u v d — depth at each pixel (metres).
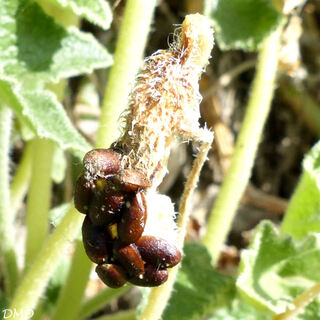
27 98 0.09
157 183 0.07
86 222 0.07
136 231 0.06
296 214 0.10
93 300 0.12
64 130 0.09
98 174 0.06
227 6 0.11
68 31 0.10
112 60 0.10
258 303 0.09
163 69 0.07
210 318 0.11
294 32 0.13
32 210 0.11
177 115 0.07
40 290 0.09
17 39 0.10
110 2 0.13
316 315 0.10
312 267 0.10
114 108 0.09
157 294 0.08
